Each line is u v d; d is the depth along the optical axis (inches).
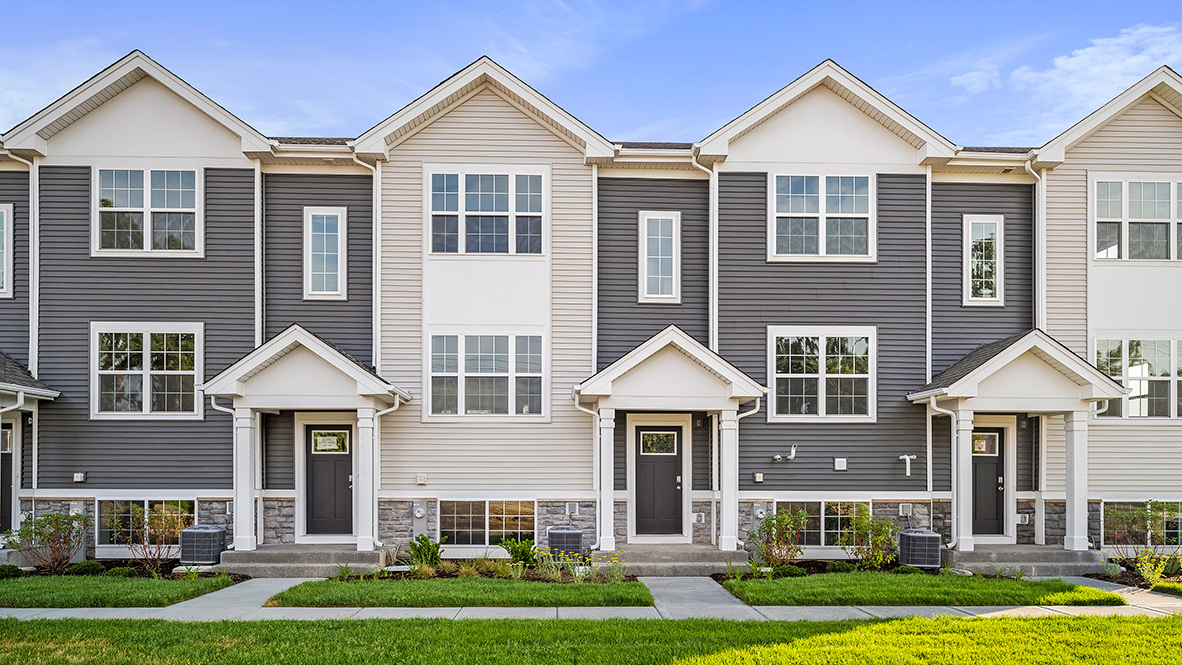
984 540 538.9
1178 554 513.0
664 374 497.7
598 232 553.6
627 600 388.2
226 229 536.7
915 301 551.8
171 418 526.6
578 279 545.6
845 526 536.4
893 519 536.1
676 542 529.0
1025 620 343.0
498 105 549.0
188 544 475.2
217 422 527.5
